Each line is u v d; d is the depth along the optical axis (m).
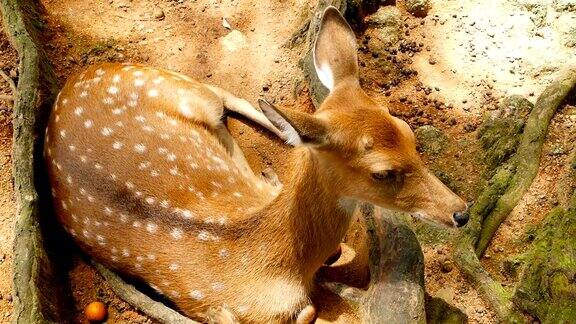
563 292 2.19
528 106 2.47
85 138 2.21
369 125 2.00
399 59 2.56
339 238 2.12
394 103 2.50
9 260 2.25
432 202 2.05
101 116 2.22
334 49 2.07
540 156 2.42
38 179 2.26
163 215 2.15
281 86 2.51
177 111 2.29
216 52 2.57
